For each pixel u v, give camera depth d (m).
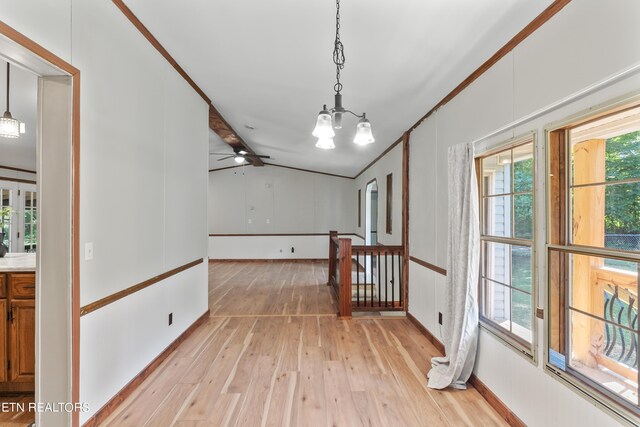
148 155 2.54
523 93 1.92
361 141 2.34
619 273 1.54
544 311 1.75
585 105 1.52
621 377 1.53
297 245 9.12
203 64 3.02
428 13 1.92
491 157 2.48
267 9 2.12
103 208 1.98
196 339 3.34
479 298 2.48
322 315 4.22
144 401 2.21
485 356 2.31
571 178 1.69
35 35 1.48
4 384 2.22
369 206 7.61
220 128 5.02
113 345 2.09
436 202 3.25
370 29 2.17
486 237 2.40
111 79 2.05
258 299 5.01
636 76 1.29
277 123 4.79
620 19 1.32
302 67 2.88
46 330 1.68
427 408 2.17
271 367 2.73
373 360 2.89
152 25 2.41
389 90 3.08
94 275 1.90
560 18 1.63
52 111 1.69
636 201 1.41
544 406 1.75
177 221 3.10
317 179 9.35
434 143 3.34
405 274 4.21
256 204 9.27
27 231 5.49
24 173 5.44
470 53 2.26
